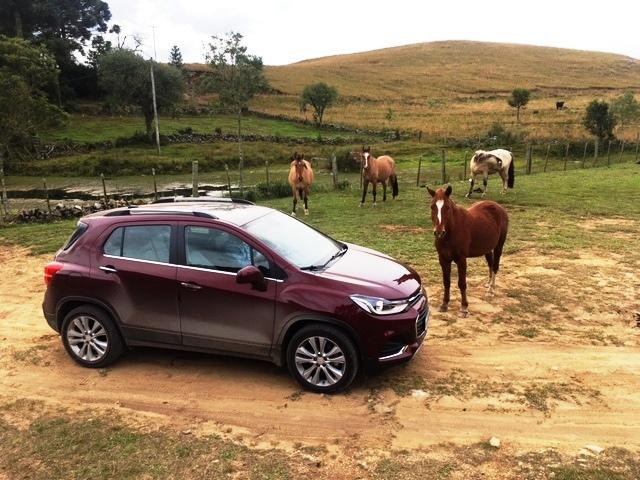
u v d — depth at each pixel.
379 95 88.12
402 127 58.47
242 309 5.30
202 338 5.50
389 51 140.50
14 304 8.50
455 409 4.88
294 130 59.84
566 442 4.35
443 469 4.00
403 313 5.11
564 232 12.47
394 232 12.95
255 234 5.49
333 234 12.89
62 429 4.74
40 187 32.47
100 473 4.09
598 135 40.44
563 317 7.17
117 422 4.84
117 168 39.41
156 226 5.72
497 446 4.27
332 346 5.12
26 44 35.47
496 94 88.62
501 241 7.88
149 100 53.09
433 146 44.66
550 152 37.94
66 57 69.25
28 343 6.83
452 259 7.14
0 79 32.19
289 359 5.27
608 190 19.50
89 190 30.72
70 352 6.04
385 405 4.97
